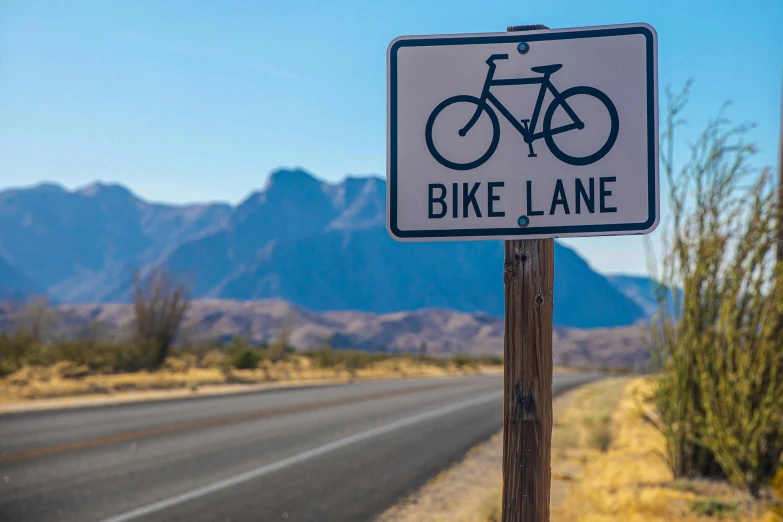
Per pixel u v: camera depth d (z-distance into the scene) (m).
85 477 10.73
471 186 3.07
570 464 13.31
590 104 3.00
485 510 8.78
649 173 2.95
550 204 3.01
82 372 29.52
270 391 29.58
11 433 14.77
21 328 36.09
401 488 10.80
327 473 11.84
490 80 3.07
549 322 3.04
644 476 10.78
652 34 2.97
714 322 9.90
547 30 3.04
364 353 64.25
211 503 9.39
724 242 9.82
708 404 9.65
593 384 40.50
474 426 18.92
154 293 35.75
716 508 8.30
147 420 17.72
